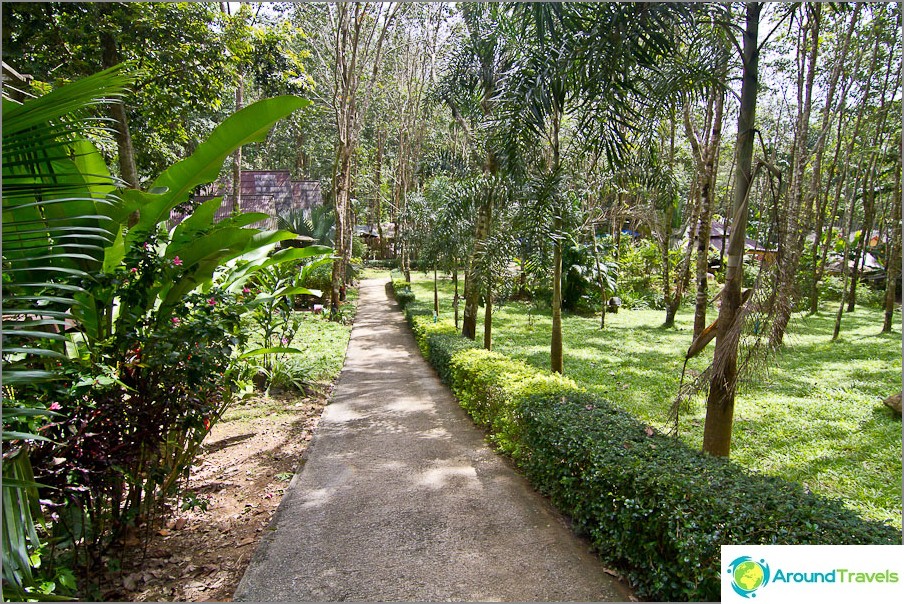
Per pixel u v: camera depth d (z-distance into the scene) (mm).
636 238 20906
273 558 2857
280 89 9148
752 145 3209
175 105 7703
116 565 2666
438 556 2883
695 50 4062
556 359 6070
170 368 2660
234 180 11258
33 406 2062
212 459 4434
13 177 1972
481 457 4453
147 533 2850
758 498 2270
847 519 2127
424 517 3350
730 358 3078
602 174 9461
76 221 2639
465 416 5715
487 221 7879
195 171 2795
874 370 7488
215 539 3105
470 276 8547
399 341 11250
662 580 2322
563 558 2852
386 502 3574
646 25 3561
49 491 2297
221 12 7812
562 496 3346
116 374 2566
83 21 6191
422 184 24859
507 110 4910
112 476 2506
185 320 2918
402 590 2572
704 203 8359
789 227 3049
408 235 18922
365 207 30938
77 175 2521
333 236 17891
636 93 4031
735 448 4621
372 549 2959
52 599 1662
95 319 2822
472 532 3150
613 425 3385
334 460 4398
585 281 14914
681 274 12852
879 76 10852
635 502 2490
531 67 4812
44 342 2482
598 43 3770
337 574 2711
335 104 14156
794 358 8562
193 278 3086
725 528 2127
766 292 2977
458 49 8086
